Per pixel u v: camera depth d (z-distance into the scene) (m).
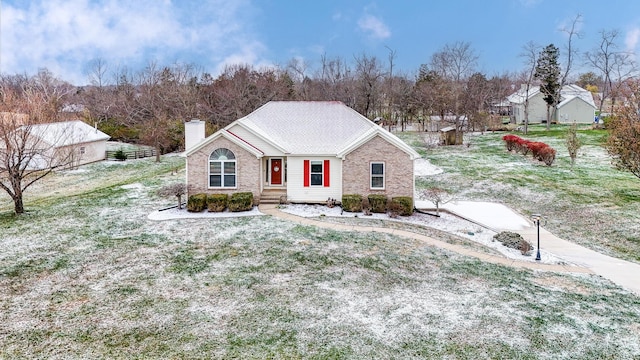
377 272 15.09
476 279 14.92
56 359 9.55
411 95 67.69
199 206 22.61
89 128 45.06
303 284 13.84
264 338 10.62
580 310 12.75
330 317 11.76
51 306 12.04
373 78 66.56
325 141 25.11
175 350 10.02
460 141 47.38
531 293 13.91
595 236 21.03
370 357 9.96
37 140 23.28
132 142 57.44
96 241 17.78
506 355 10.19
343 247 17.47
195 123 25.72
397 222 21.98
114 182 33.28
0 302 12.22
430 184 31.50
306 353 10.04
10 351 9.80
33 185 32.41
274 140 24.97
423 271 15.43
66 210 23.11
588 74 106.62
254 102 61.81
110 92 80.12
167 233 18.97
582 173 32.25
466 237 20.42
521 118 67.62
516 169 34.12
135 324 11.13
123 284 13.59
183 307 12.12
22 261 15.41
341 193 24.47
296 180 24.69
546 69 56.38
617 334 11.34
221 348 10.14
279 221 21.02
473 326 11.48
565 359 10.12
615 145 24.77
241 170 23.75
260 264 15.45
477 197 28.52
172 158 46.47
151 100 62.03
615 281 15.45
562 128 56.28
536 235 21.19
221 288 13.41
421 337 10.88
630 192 27.05
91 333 10.67
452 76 69.38
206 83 71.81
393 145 23.73
